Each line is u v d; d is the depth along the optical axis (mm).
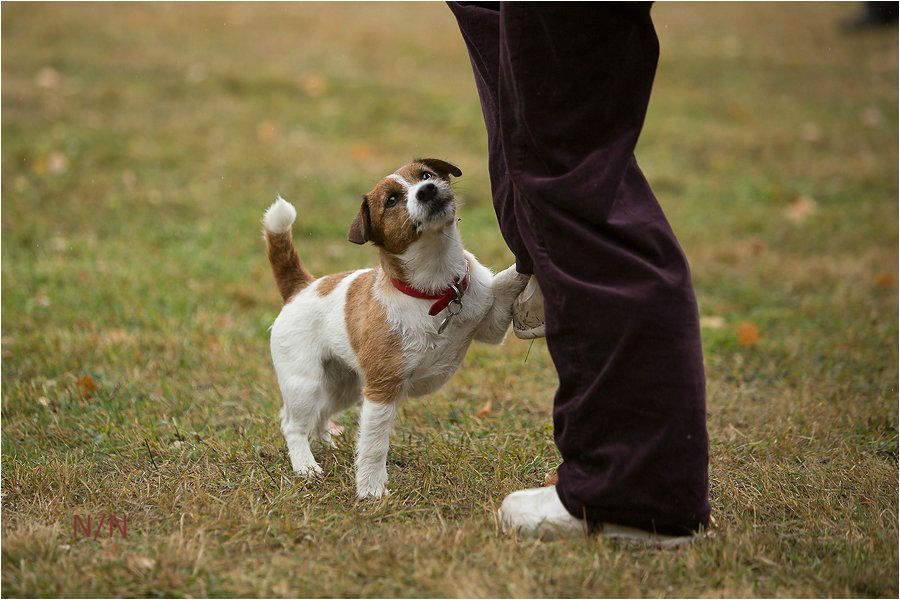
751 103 17766
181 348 8391
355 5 23547
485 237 11148
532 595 4496
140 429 6785
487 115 5297
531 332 5656
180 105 15836
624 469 4719
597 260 4598
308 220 11664
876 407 7148
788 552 4934
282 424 6434
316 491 5824
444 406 7406
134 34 19703
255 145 14227
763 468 6055
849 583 4609
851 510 5469
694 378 4652
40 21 20047
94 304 9359
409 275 5605
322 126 15227
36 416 7133
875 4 22422
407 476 6102
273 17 21797
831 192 13656
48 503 5617
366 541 5117
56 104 15383
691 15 24438
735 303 10047
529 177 4715
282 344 6293
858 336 8758
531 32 4477
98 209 11969
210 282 9992
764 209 13023
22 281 9891
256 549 5070
